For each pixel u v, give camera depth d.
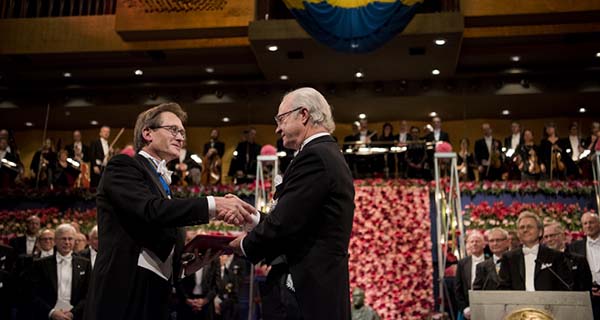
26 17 14.48
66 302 6.60
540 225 5.75
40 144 17.28
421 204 10.70
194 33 13.20
